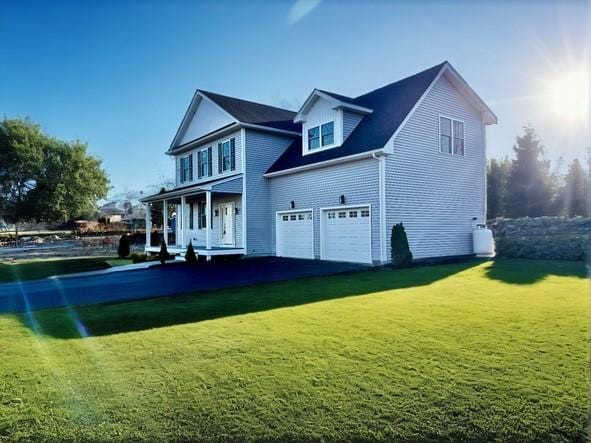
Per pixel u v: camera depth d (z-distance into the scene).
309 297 7.39
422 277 9.71
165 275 11.73
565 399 2.98
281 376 3.52
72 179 36.53
